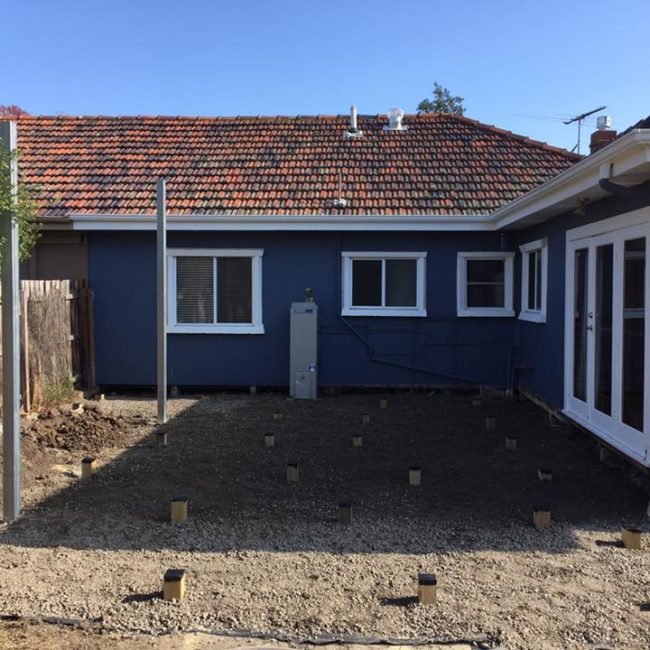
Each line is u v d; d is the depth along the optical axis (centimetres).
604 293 777
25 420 852
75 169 1344
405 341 1236
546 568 480
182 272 1233
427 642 383
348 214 1189
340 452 807
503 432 918
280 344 1237
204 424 961
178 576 431
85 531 546
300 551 510
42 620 403
